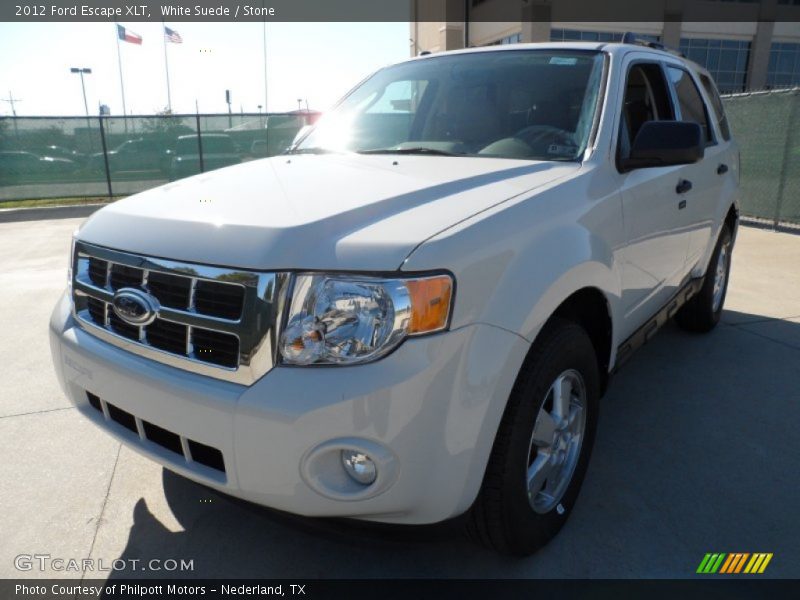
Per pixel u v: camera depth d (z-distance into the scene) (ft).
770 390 12.19
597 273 7.64
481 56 10.97
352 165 8.76
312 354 5.65
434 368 5.64
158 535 8.10
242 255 5.87
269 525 8.30
